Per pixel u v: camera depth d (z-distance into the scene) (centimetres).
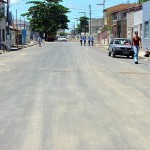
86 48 5934
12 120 912
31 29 12275
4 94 1294
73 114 974
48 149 690
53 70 2145
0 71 2123
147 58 3347
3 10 6106
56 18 12406
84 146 707
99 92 1332
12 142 735
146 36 4744
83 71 2080
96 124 870
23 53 4319
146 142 732
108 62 2805
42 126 853
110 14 9238
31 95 1268
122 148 695
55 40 13338
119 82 1608
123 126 854
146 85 1523
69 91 1352
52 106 1079
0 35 5806
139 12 5503
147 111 1012
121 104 1110
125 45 3491
